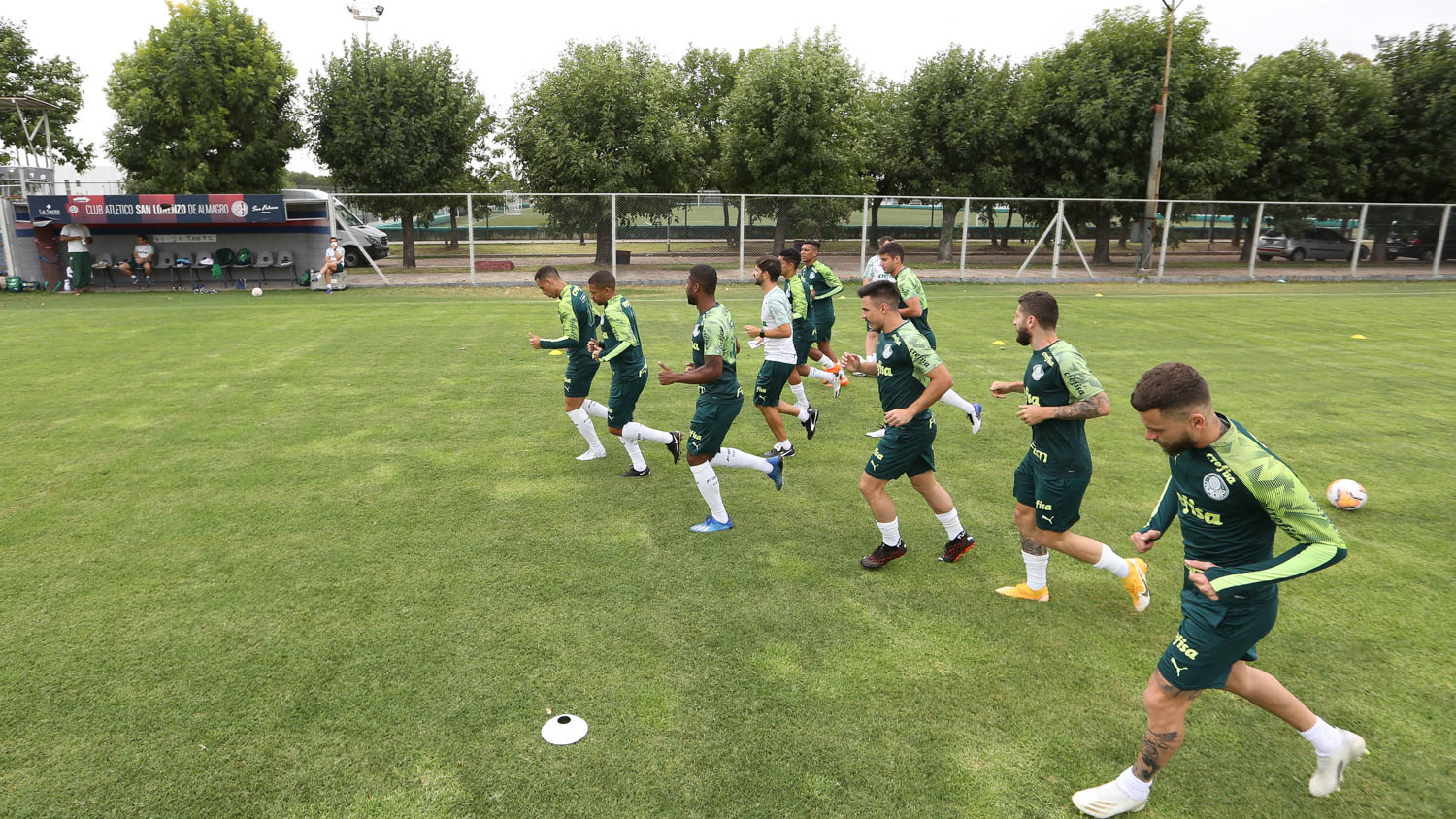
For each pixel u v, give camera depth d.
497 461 6.58
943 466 6.60
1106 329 13.36
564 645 3.82
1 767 2.97
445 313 15.04
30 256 19.27
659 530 5.24
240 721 3.24
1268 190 26.88
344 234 23.45
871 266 8.48
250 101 22.20
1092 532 5.25
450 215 24.38
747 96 24.62
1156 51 23.44
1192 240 24.25
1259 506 2.61
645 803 2.82
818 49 24.89
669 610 4.17
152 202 18.52
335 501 5.67
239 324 13.59
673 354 11.08
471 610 4.14
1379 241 23.58
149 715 3.27
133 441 6.98
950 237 24.34
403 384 9.20
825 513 5.57
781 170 24.50
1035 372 3.93
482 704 3.36
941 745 3.14
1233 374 9.89
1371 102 25.89
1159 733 2.72
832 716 3.31
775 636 3.93
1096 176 24.75
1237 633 2.63
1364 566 4.73
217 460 6.50
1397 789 2.94
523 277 20.69
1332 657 3.78
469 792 2.86
